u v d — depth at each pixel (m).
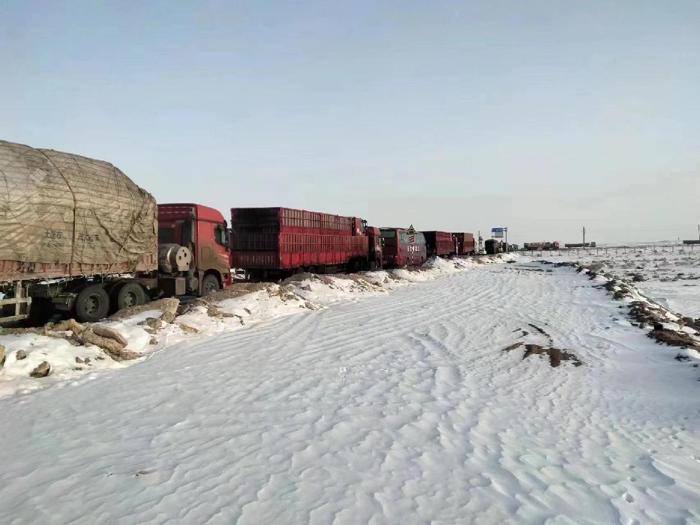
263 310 14.51
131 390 7.21
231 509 3.88
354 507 3.96
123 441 5.30
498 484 4.48
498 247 78.88
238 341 11.05
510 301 19.12
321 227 26.77
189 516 3.76
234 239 22.59
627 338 11.52
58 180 10.68
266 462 4.80
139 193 13.40
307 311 15.85
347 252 30.23
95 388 7.27
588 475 4.73
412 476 4.58
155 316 11.47
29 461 4.77
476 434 5.75
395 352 10.28
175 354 9.68
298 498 4.08
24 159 10.27
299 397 6.98
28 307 10.50
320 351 10.18
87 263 11.60
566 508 4.07
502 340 11.66
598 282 24.89
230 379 7.90
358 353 10.08
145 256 13.62
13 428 5.65
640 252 80.50
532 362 9.57
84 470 4.57
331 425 5.87
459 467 4.82
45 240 10.45
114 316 11.48
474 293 22.23
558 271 36.09
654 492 4.38
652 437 5.77
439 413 6.45
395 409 6.56
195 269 16.39
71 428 5.68
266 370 8.52
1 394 6.77
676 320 14.53
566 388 7.88
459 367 9.09
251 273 23.09
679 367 8.60
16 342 8.12
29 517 3.74
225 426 5.79
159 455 4.93
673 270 41.03
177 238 16.34
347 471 4.64
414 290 24.33
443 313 15.94
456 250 58.88
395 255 37.09
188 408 6.43
